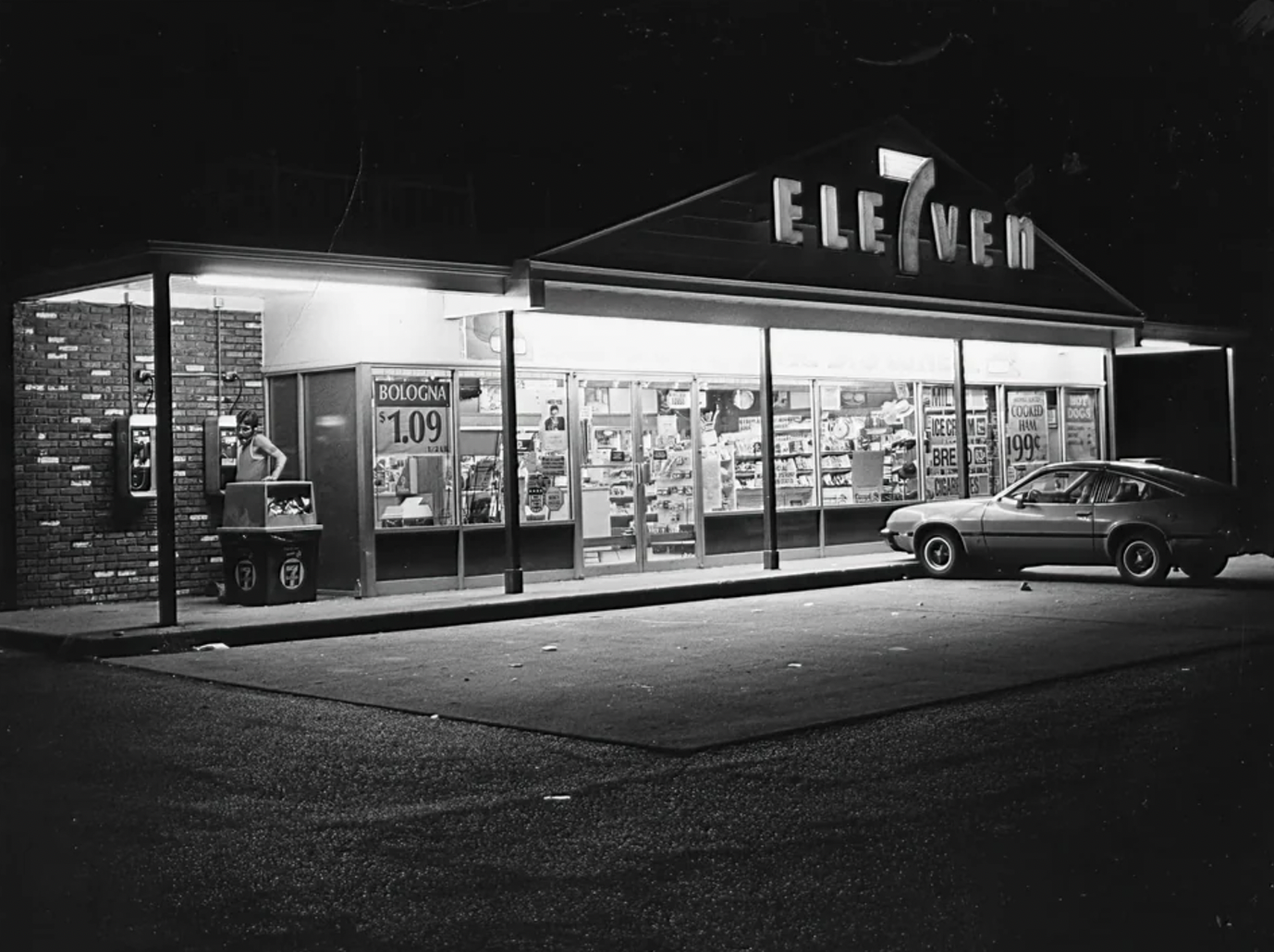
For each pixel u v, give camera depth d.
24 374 17.39
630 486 21.12
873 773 8.16
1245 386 28.28
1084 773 8.01
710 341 22.06
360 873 6.32
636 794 7.78
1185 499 18.83
